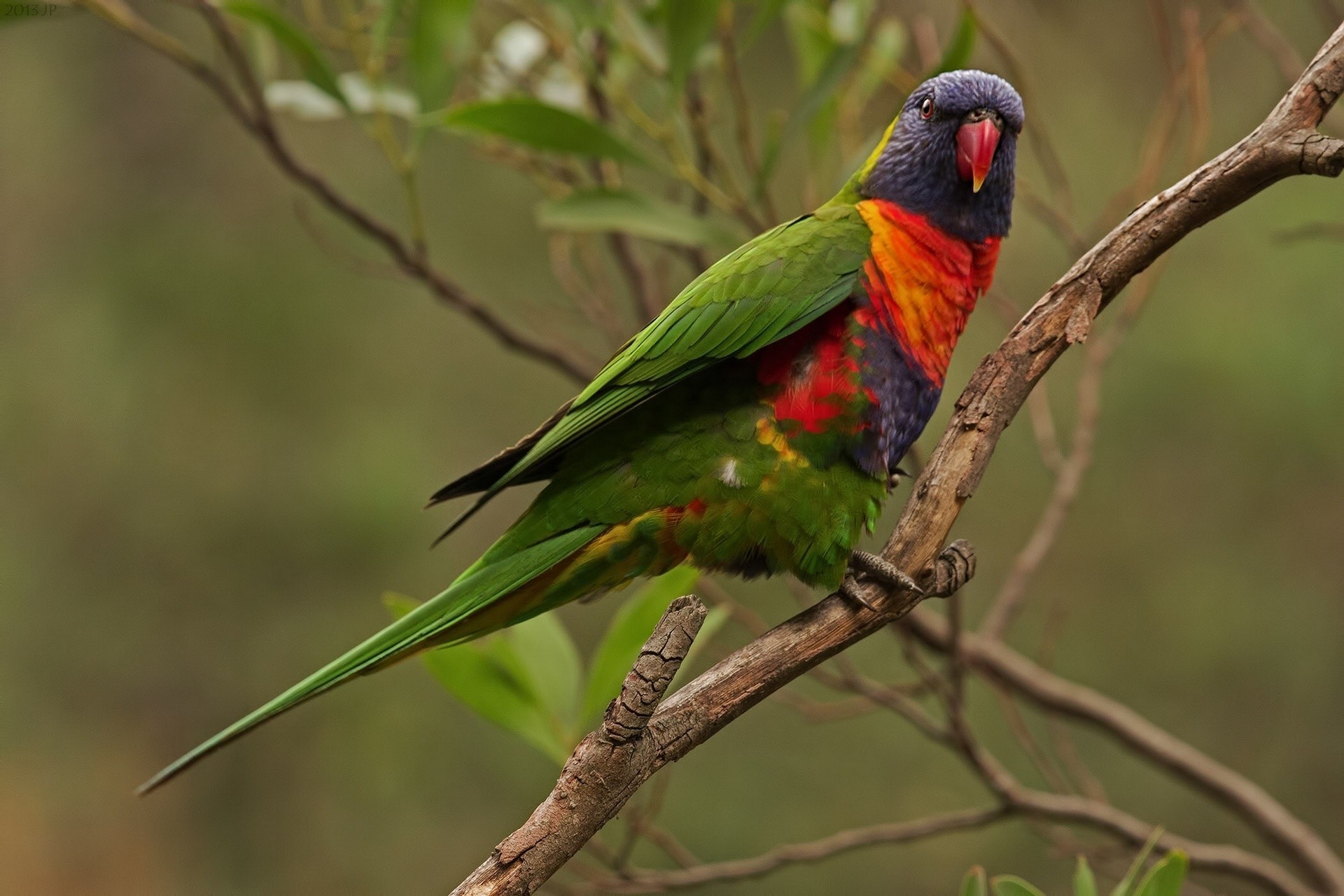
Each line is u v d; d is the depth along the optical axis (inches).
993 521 492.7
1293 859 265.0
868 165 217.5
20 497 531.2
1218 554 486.0
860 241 193.0
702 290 188.5
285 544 534.6
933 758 484.7
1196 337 472.1
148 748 546.9
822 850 250.1
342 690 536.4
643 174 395.9
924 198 201.3
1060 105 447.2
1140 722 276.4
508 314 521.0
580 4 244.2
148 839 546.3
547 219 242.1
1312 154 151.9
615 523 188.1
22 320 538.6
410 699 533.3
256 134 257.4
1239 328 468.1
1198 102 265.9
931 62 284.0
